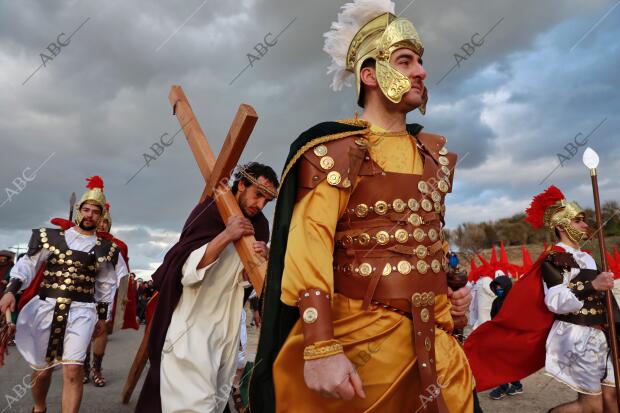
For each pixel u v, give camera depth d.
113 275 4.69
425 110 1.89
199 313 3.39
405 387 1.59
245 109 2.86
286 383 1.57
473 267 8.16
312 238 1.52
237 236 3.04
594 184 3.50
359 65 1.84
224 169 3.10
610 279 3.53
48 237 4.43
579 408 3.96
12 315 4.36
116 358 8.34
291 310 1.63
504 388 5.75
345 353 1.54
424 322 1.58
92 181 4.82
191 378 3.18
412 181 1.68
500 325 4.44
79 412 4.49
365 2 1.93
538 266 4.34
